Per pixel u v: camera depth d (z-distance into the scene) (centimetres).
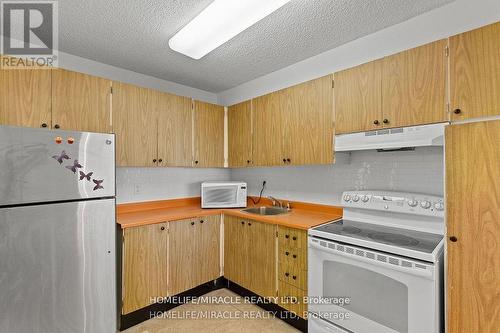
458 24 168
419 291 138
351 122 192
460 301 129
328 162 206
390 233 175
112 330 171
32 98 180
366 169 218
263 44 221
